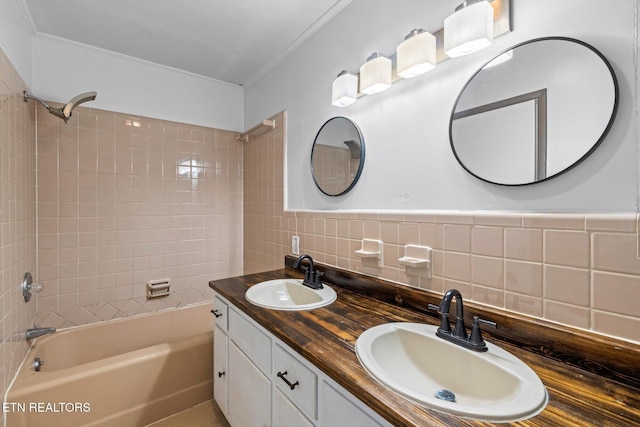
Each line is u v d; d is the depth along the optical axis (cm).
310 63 185
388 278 130
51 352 178
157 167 231
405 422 57
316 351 84
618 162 74
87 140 204
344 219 154
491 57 97
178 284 241
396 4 130
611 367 71
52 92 191
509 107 92
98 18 172
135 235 223
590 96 77
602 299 75
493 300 95
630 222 70
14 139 146
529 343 85
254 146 252
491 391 77
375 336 92
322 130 174
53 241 193
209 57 219
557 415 58
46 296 191
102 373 148
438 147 113
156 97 230
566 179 82
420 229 117
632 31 72
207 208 255
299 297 151
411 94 123
